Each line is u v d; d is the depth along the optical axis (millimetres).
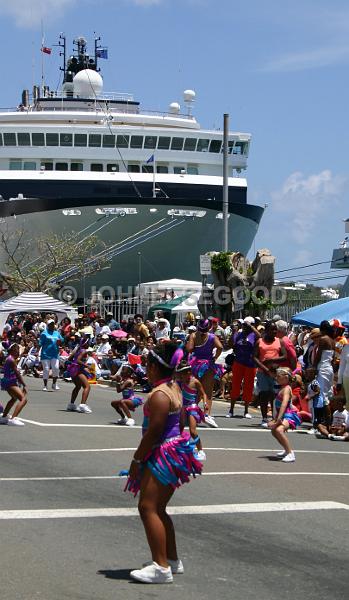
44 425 16844
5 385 16766
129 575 7266
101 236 49562
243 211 51531
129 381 17031
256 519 9422
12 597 6555
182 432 7219
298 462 13250
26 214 48688
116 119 51969
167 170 51781
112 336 28438
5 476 11547
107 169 51156
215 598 6734
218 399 23250
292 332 23844
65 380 28250
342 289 30938
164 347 7203
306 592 6941
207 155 52219
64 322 31781
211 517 9477
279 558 7938
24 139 50656
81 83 58188
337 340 18828
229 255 28953
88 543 8250
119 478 11500
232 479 11602
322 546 8398
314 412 16953
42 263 48938
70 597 6625
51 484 11047
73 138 50688
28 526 8836
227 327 27281
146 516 7109
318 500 10430
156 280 51250
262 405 17594
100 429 16406
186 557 7891
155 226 49594
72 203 48656
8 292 48875
